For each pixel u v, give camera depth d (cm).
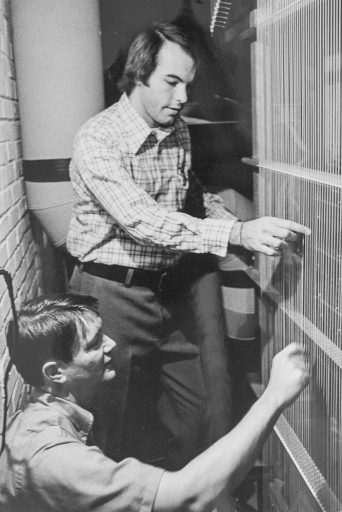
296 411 135
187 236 134
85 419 105
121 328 161
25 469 94
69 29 172
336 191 104
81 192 155
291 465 141
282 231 122
